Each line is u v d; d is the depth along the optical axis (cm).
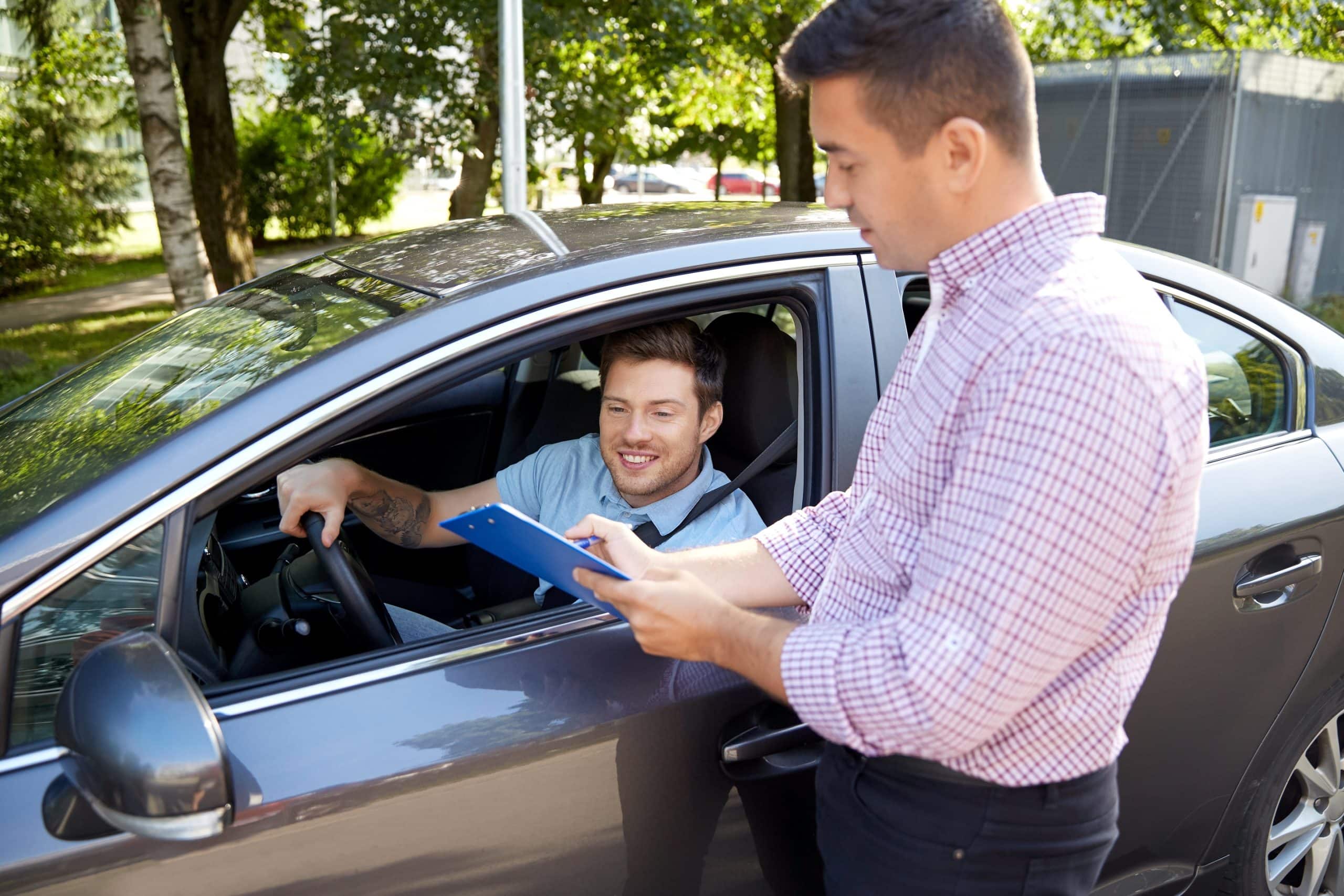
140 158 1387
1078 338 98
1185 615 184
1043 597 98
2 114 1268
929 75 103
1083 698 110
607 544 149
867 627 108
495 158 904
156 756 111
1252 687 198
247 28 945
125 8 627
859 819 123
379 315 162
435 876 135
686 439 192
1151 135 983
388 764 133
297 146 1730
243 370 161
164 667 118
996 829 115
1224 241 957
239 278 858
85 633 128
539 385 269
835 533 146
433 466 282
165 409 158
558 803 142
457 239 199
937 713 101
